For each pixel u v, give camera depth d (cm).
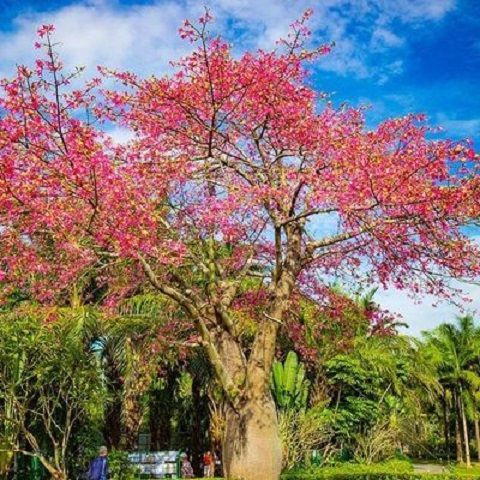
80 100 959
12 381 1236
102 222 936
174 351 1725
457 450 4462
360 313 1437
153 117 1167
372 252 1209
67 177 909
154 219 964
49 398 1288
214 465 1928
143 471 1797
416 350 3045
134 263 1166
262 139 1236
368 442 2169
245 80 1116
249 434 1020
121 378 1644
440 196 984
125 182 965
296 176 1124
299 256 1153
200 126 1173
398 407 2766
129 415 1705
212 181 1159
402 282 1182
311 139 1144
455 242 1064
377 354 2469
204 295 1277
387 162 1023
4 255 1003
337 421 2289
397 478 1638
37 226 959
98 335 1579
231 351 1113
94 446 1462
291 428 1762
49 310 1293
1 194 884
